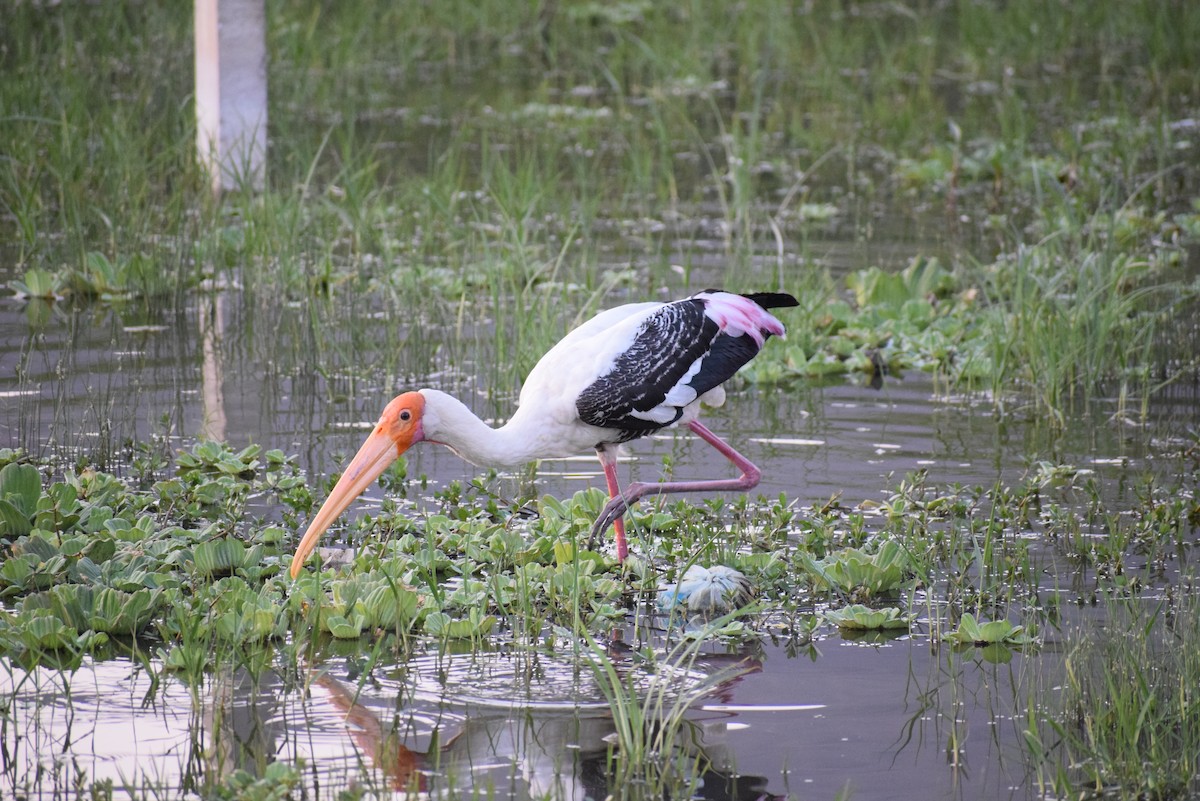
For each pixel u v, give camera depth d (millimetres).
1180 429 12852
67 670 8398
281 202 18078
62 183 18188
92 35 25391
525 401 10094
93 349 14500
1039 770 7332
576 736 7738
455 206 19016
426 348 14758
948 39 31484
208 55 19375
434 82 27859
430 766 7379
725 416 13352
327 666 8547
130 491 10969
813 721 7949
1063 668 8578
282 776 7051
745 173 19766
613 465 10383
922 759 7535
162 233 17844
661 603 9578
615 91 27453
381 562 9578
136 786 7105
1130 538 10422
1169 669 8414
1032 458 11883
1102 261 15875
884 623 9242
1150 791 7215
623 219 19828
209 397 13352
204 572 9680
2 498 10375
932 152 22859
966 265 17531
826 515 10758
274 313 15852
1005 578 9875
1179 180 21359
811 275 16406
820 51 28281
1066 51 30000
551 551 10125
